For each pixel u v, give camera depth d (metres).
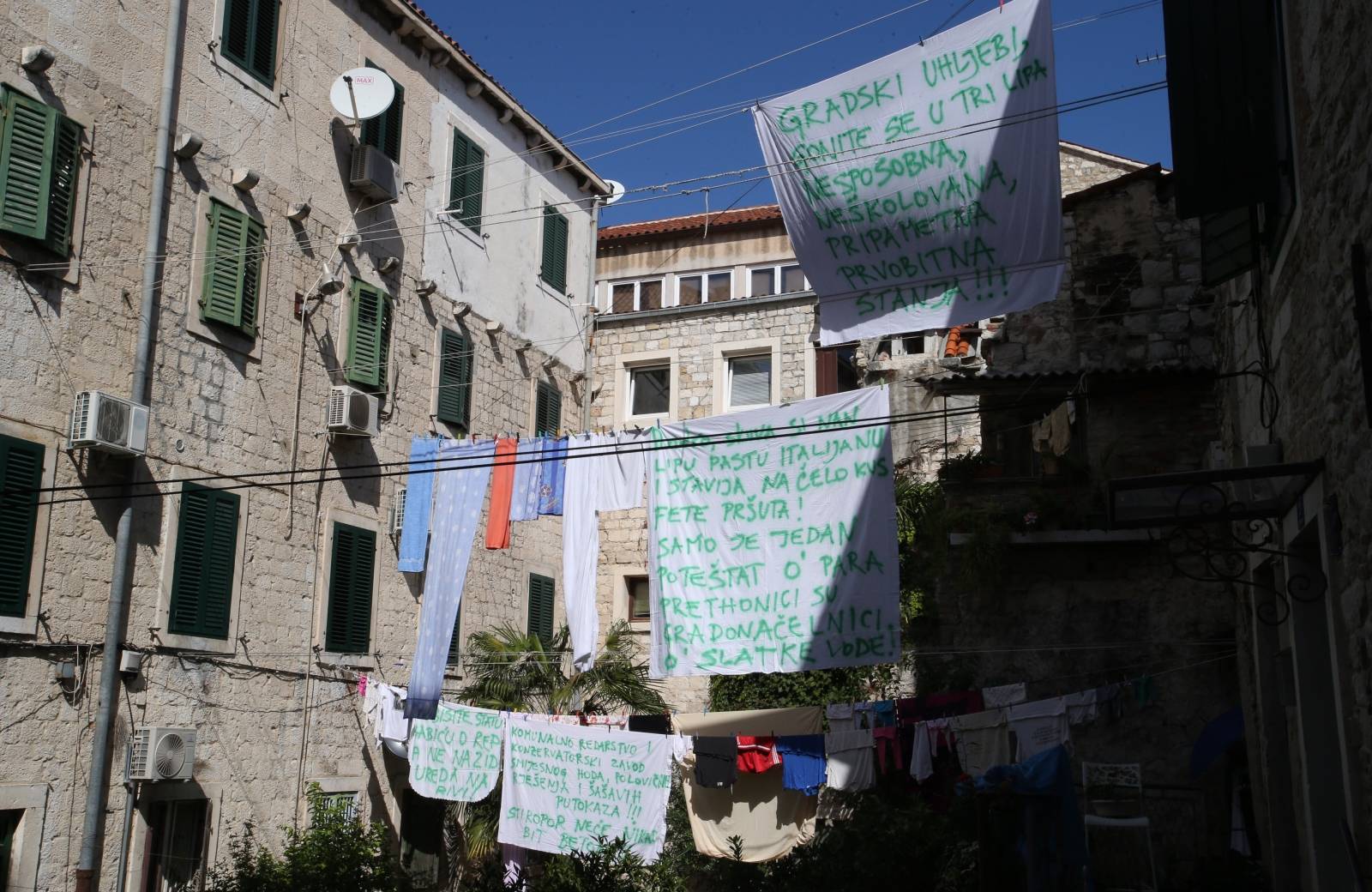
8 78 13.16
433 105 20.20
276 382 16.47
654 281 25.94
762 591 11.74
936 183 10.05
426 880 18.44
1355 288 6.77
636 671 19.41
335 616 17.14
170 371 14.80
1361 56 6.70
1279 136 8.85
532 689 19.20
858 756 14.77
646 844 14.87
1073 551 16.08
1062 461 16.42
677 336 24.03
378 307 18.23
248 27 16.47
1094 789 14.73
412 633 18.86
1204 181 8.93
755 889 15.78
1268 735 11.30
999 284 9.75
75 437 13.41
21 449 12.94
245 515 15.74
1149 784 14.91
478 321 20.84
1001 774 11.22
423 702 14.97
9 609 12.70
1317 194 7.86
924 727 14.52
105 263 14.15
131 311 14.46
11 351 12.96
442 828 18.91
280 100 16.95
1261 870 12.52
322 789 16.58
